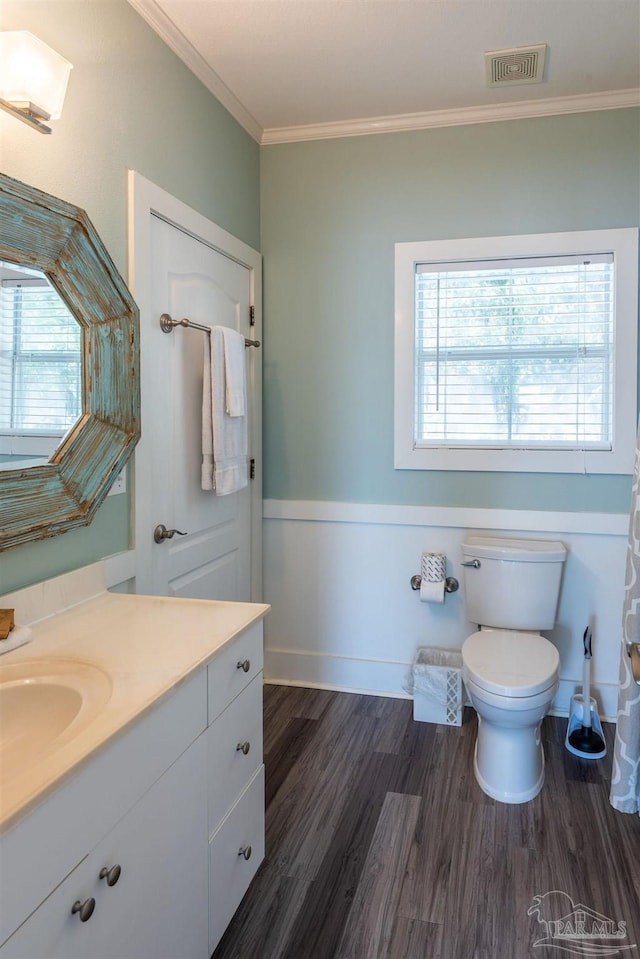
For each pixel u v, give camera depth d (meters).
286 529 3.01
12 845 0.80
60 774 0.87
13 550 1.45
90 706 1.08
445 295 2.78
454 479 2.79
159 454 2.07
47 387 1.50
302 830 1.94
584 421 2.66
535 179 2.63
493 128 2.66
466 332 2.77
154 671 1.22
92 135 1.70
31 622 1.48
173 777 1.21
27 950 0.83
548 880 1.73
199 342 2.34
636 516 2.06
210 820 1.38
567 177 2.60
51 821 0.87
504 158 2.66
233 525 2.70
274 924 1.58
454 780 2.21
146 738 1.10
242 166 2.74
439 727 2.61
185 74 2.21
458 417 2.79
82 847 0.94
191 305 2.28
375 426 2.86
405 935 1.55
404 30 2.09
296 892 1.68
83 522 1.63
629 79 2.41
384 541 2.89
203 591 2.43
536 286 2.68
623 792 2.03
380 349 2.83
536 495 2.70
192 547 2.32
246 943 1.52
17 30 1.43
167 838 1.19
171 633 1.44
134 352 1.82
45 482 1.51
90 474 1.66
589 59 2.27
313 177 2.87
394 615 2.91
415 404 2.81
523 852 1.84
